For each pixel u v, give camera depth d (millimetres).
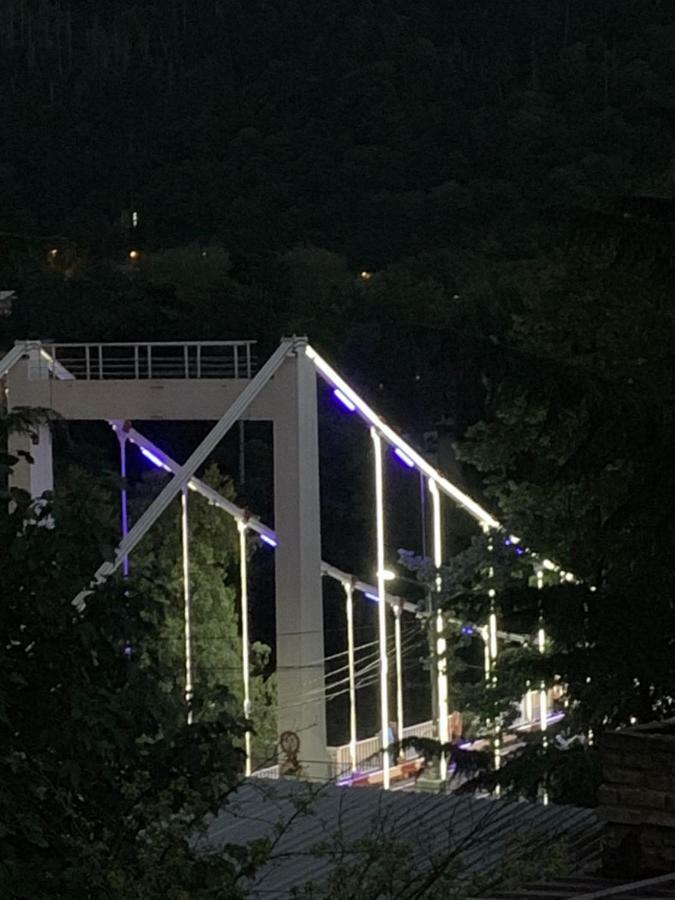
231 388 34969
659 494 17188
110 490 11562
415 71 116875
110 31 133375
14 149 118062
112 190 114500
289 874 15578
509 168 104625
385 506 58281
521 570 26688
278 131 113312
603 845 9672
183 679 31547
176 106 121750
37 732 11047
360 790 20344
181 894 10383
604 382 16562
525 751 21094
